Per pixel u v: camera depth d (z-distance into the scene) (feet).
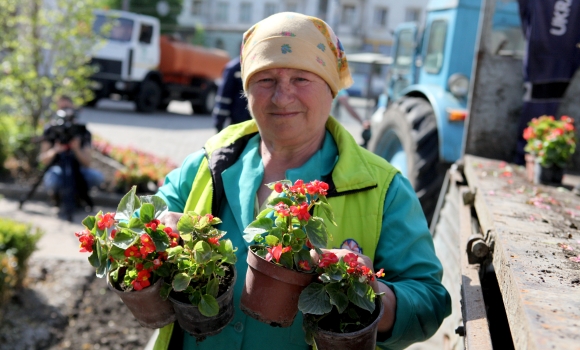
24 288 14.19
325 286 4.54
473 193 9.29
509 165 12.25
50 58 26.73
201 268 4.81
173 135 42.11
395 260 5.57
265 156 6.17
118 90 50.75
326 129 6.35
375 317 4.70
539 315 3.66
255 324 5.56
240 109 19.92
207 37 134.51
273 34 5.59
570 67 12.41
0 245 13.50
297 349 5.52
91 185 22.66
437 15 17.69
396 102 17.87
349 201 5.71
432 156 15.05
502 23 14.93
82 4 26.48
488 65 12.93
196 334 5.03
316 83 5.68
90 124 43.42
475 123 13.10
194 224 4.77
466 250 6.49
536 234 5.94
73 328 13.00
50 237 19.03
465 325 4.88
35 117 26.63
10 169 25.90
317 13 134.72
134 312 5.05
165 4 114.52
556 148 10.49
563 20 12.17
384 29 134.92
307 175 5.84
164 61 54.44
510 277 4.56
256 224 4.77
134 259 4.76
